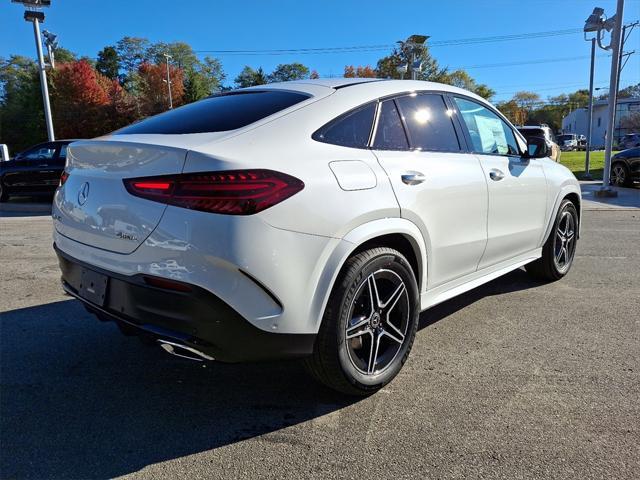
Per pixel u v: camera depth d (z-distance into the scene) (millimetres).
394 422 2574
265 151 2367
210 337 2248
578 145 61750
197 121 2768
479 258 3691
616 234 7785
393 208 2742
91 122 62188
